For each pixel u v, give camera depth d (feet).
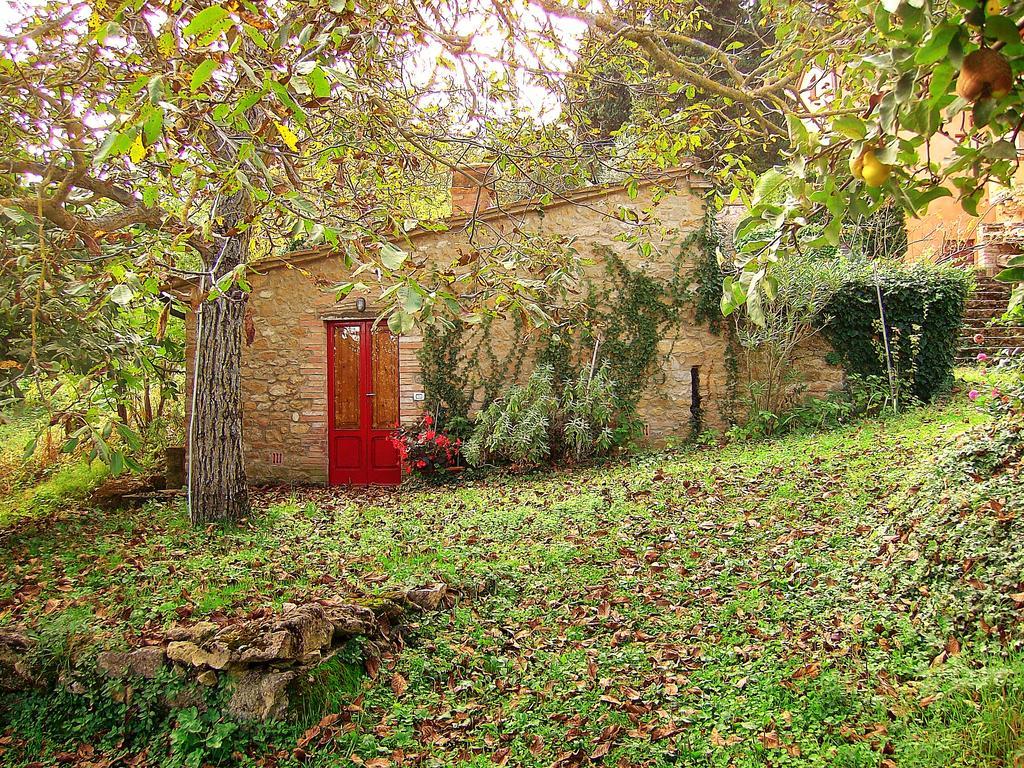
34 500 30.96
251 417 39.19
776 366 37.91
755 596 16.58
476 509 27.32
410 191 17.89
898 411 35.70
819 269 37.32
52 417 9.02
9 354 17.62
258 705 12.96
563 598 17.60
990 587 13.46
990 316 44.39
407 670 14.51
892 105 4.83
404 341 38.78
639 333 38.50
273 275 38.88
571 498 26.96
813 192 5.82
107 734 13.33
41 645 14.29
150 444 39.99
